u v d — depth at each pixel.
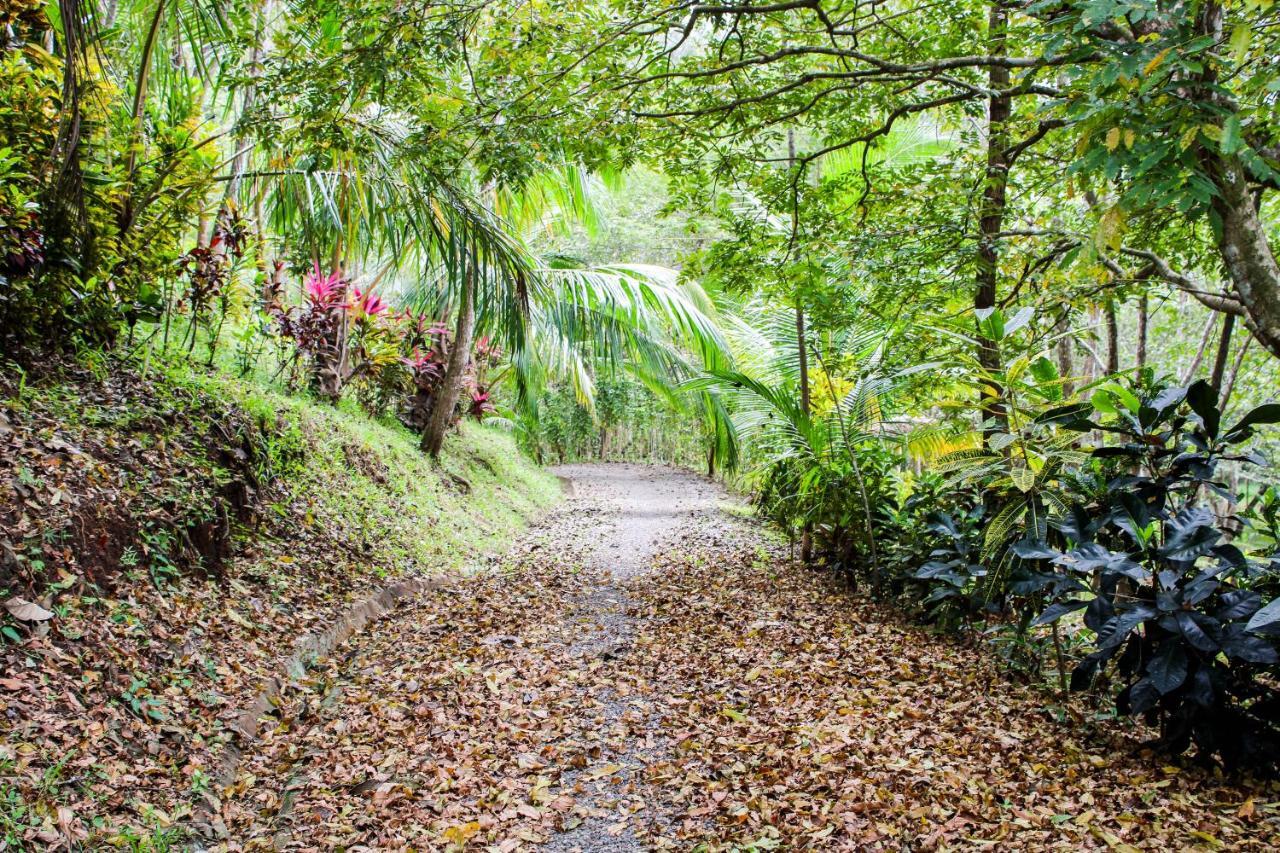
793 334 8.05
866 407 6.48
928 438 5.70
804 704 3.97
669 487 16.56
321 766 3.21
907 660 4.68
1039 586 3.96
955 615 5.17
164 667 3.34
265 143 4.48
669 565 7.77
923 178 5.55
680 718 3.87
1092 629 3.43
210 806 2.76
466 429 12.93
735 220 5.73
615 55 4.42
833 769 3.21
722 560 8.02
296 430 6.19
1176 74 2.47
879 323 6.52
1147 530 3.45
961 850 2.59
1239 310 3.44
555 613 5.82
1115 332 6.80
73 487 3.65
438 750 3.43
